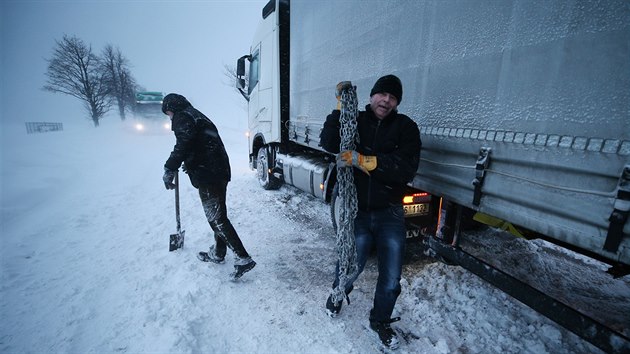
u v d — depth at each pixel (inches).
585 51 49.8
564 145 53.9
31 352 78.5
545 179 57.7
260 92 242.1
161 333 84.2
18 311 93.7
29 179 260.5
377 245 83.1
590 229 51.7
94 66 1066.7
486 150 68.5
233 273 111.3
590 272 121.0
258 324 92.0
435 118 82.6
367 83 113.6
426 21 83.6
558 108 54.5
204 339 84.7
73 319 90.4
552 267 123.6
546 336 86.9
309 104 167.8
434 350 83.0
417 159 77.1
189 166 108.9
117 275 114.7
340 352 82.3
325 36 145.3
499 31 63.8
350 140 78.3
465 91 73.0
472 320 94.0
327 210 200.7
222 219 110.0
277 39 202.2
